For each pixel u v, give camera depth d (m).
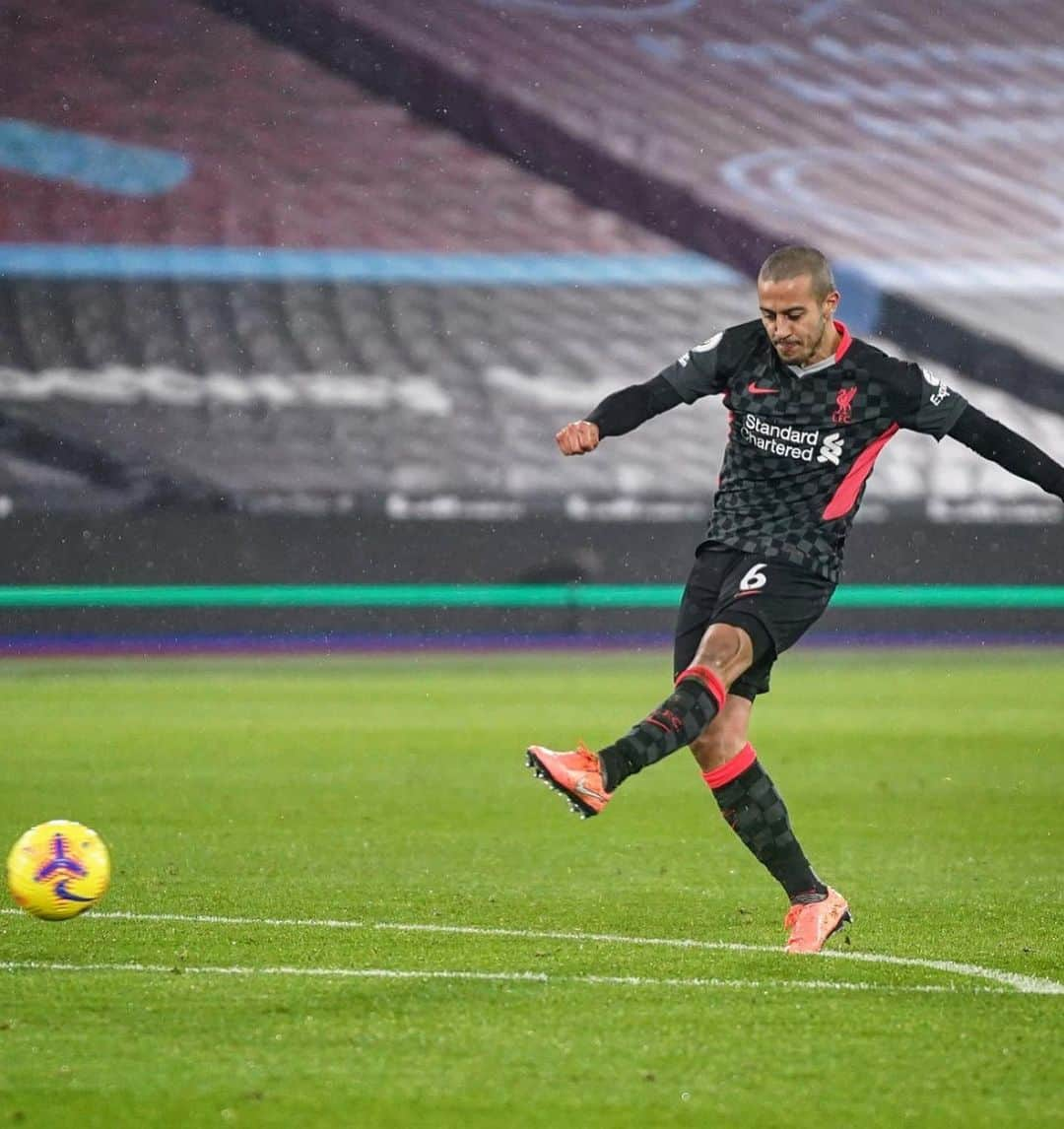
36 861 18.25
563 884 24.20
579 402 89.56
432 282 95.56
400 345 91.69
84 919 20.66
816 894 19.17
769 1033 14.98
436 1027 15.12
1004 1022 15.57
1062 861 26.78
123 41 102.06
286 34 103.00
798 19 111.38
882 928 20.88
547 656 67.00
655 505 83.44
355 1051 14.27
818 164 103.56
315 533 73.75
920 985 17.17
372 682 56.91
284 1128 12.26
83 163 98.00
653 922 21.02
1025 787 35.38
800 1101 12.97
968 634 75.81
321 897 22.73
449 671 60.78
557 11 107.69
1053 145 106.62
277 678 58.12
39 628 72.12
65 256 93.44
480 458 85.62
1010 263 98.69
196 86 101.56
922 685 56.53
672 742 17.09
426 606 74.50
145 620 72.75
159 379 87.62
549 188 101.25
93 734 43.28
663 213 100.06
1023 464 18.91
